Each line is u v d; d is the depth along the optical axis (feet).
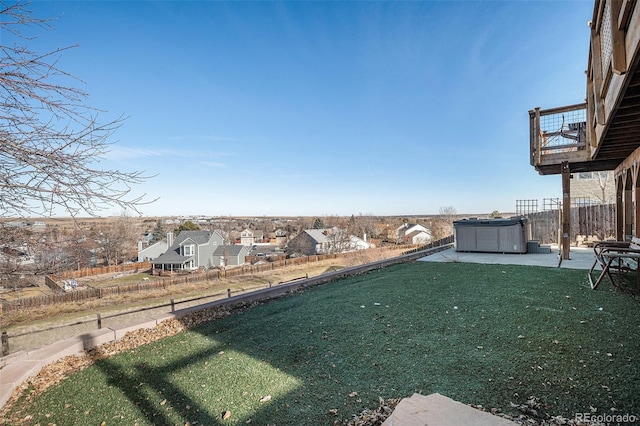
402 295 18.72
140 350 12.64
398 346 11.14
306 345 11.87
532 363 9.05
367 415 7.12
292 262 89.92
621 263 19.04
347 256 97.40
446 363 9.51
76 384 9.94
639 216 21.80
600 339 10.39
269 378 9.44
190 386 9.33
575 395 7.25
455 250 40.22
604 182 62.03
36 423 7.92
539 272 23.31
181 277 73.10
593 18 14.57
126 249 100.68
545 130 27.76
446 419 5.33
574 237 46.06
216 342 13.00
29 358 11.33
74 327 40.42
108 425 7.64
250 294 20.03
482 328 12.33
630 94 11.64
